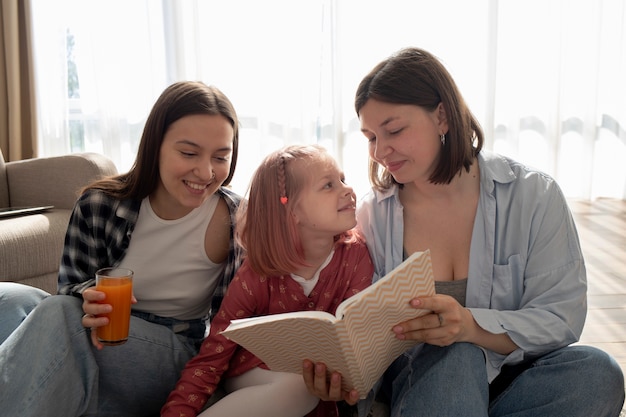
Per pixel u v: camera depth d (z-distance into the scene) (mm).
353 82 4215
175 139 1335
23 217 2156
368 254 1453
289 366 1279
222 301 1468
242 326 1149
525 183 1366
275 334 1153
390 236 1444
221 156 1374
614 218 3941
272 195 1379
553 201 1344
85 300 1285
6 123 4141
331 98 4246
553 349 1289
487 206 1370
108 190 1447
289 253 1368
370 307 1070
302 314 1087
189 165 1338
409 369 1312
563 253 1324
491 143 4211
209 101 1357
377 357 1196
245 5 4191
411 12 4137
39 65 4203
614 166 4449
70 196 2391
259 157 4324
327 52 4219
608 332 2203
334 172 1384
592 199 4484
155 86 4258
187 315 1543
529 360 1335
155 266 1481
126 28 4230
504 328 1236
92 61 4227
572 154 4414
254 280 1417
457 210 1408
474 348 1223
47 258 2135
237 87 4266
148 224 1464
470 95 4203
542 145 4336
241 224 1443
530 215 1343
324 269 1412
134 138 4328
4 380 1179
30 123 4195
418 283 1124
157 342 1403
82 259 1481
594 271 2934
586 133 4328
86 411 1375
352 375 1179
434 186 1396
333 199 1357
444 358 1196
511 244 1365
